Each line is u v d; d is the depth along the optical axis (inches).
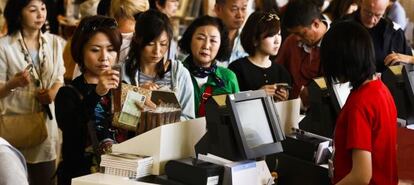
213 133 88.8
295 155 109.8
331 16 181.6
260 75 131.3
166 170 89.7
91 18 107.9
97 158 96.5
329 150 108.3
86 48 105.4
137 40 109.8
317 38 142.6
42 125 129.7
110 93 99.2
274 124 92.5
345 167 86.0
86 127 99.0
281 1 238.1
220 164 87.9
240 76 130.3
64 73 145.1
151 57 110.0
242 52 153.4
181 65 115.6
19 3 129.0
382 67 153.1
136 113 94.6
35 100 130.1
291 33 147.3
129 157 89.7
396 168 89.9
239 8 152.6
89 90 103.2
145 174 90.0
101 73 100.6
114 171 90.1
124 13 135.7
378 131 84.4
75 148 99.7
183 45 125.0
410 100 128.5
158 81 112.3
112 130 98.2
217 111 87.2
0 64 128.6
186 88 114.0
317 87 111.7
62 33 228.7
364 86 85.7
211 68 123.6
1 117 127.0
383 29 154.4
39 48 133.6
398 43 157.6
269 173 96.1
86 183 86.9
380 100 84.9
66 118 99.8
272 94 117.8
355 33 84.1
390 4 238.1
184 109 112.8
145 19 109.7
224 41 129.2
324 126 111.3
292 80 148.9
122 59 119.7
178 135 92.8
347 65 83.9
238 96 88.5
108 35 106.0
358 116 83.4
